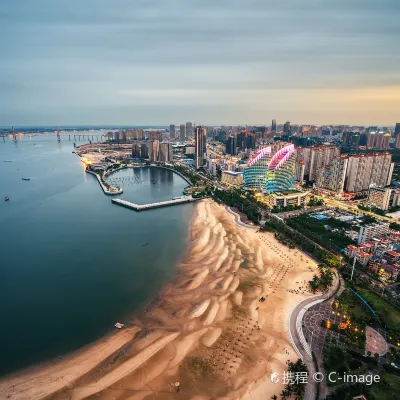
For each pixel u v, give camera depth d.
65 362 161.88
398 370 153.50
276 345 171.88
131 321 192.12
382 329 183.50
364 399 134.25
